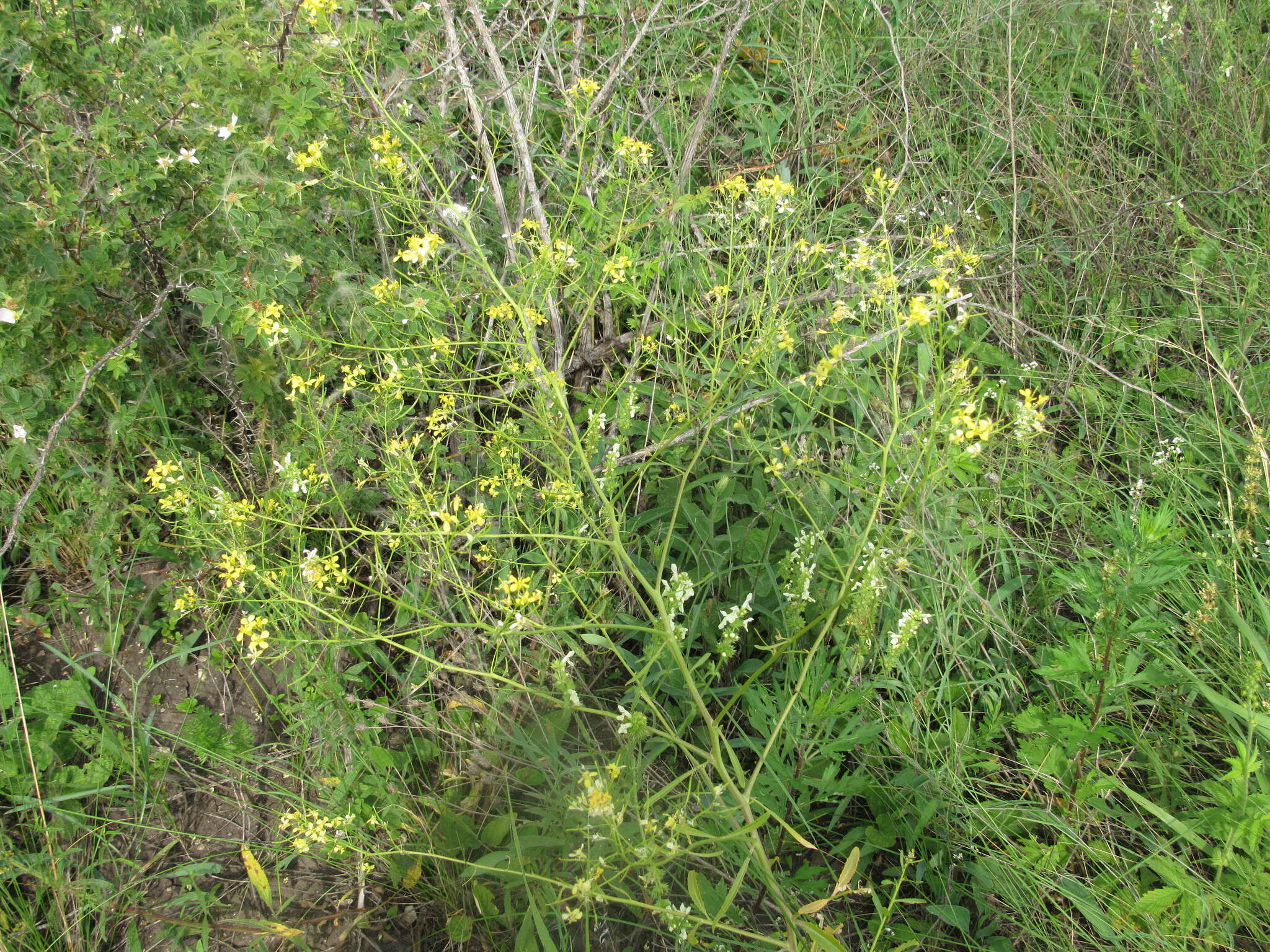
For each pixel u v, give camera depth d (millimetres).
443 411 2363
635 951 2076
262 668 2582
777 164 3607
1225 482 2648
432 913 2195
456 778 2289
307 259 2494
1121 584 2127
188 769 2457
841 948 1681
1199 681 2162
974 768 2334
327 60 2381
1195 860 2107
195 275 2449
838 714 2199
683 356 2834
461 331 2756
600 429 2521
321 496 2553
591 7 3500
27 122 2463
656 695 2463
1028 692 2439
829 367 2156
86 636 2633
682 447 2732
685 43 3723
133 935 2197
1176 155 3812
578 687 2436
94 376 2402
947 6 4051
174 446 2631
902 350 3041
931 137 3762
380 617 2520
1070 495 2848
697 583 2580
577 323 2994
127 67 2531
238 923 2215
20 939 2107
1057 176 3588
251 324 2230
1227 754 2260
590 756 2311
